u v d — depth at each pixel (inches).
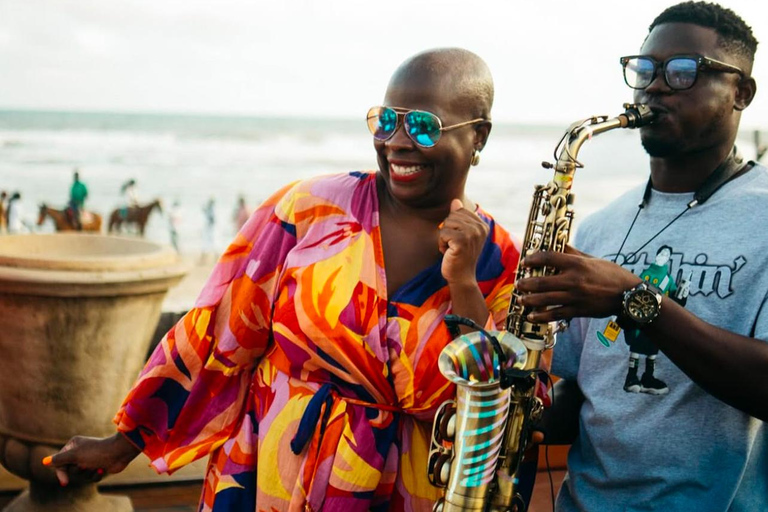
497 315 82.6
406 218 83.0
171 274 143.3
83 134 2760.8
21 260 133.9
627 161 2290.8
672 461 83.2
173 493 163.5
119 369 142.2
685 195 87.1
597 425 88.3
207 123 3558.1
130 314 140.6
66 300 133.8
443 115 78.2
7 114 3491.6
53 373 137.3
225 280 85.7
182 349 85.4
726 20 84.0
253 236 86.1
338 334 78.2
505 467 80.6
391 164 79.8
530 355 81.0
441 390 79.0
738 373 74.8
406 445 80.5
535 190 83.6
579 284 73.2
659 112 84.7
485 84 81.3
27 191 1636.3
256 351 85.7
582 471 90.5
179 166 2031.3
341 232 81.6
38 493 143.3
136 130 3026.6
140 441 88.4
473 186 1800.0
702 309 82.2
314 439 79.3
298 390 81.3
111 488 162.1
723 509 81.7
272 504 80.5
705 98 83.2
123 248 156.3
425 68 79.0
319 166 2167.8
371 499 78.8
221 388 86.7
